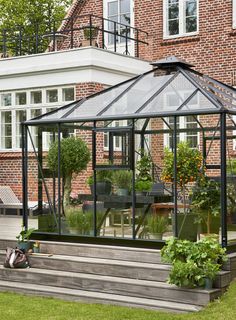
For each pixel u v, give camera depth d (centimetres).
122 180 1032
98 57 1625
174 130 978
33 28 3488
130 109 1041
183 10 1853
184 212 985
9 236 1160
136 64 1772
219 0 1775
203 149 1241
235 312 789
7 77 1752
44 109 1691
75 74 1628
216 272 847
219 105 941
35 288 959
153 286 873
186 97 1005
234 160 1146
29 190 1680
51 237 1091
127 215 1014
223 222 920
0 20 3512
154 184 1033
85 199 1073
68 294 922
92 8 2042
